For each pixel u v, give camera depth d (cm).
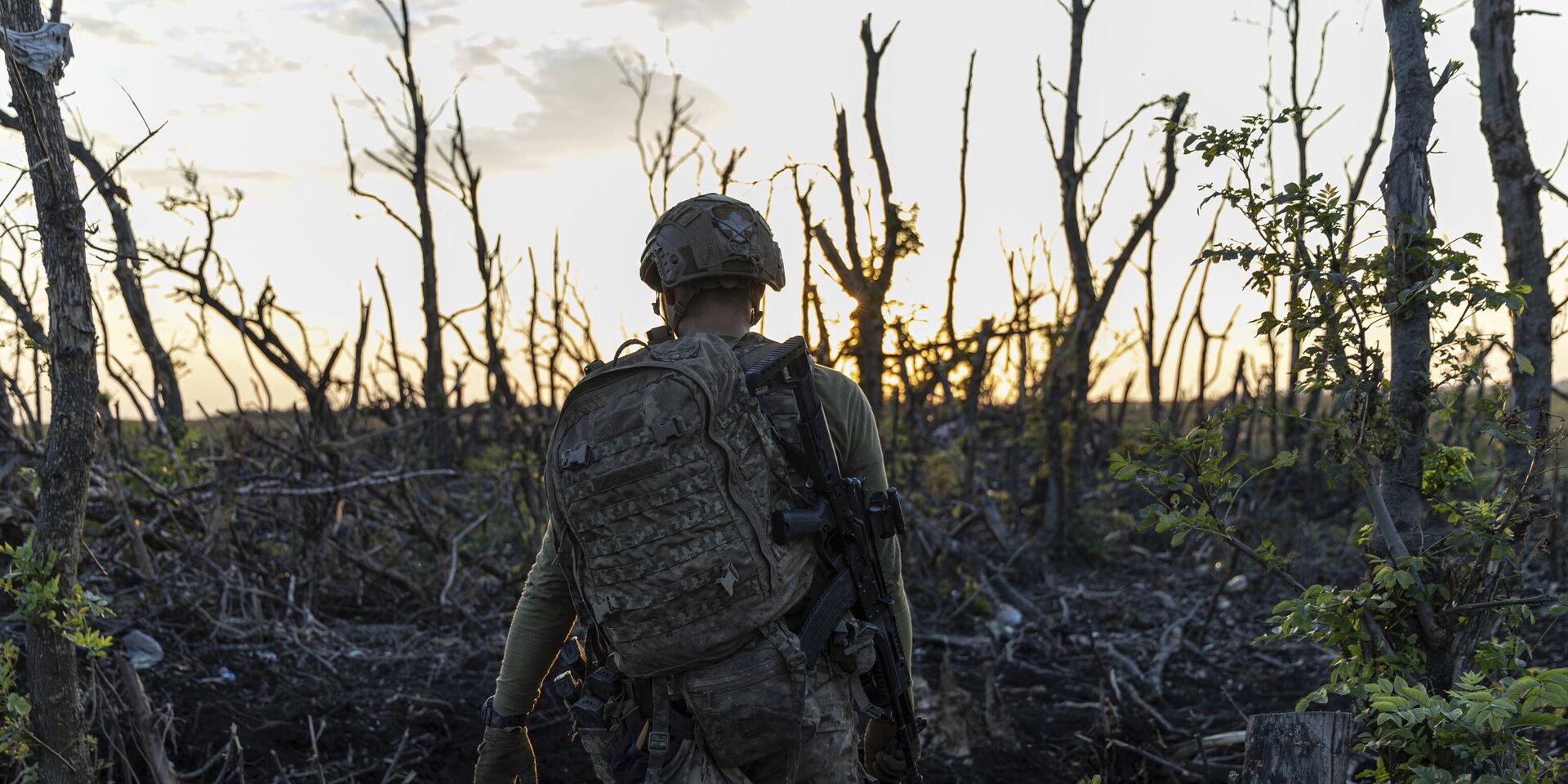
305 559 629
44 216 251
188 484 614
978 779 408
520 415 949
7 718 268
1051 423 955
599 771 186
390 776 386
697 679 169
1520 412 250
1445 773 214
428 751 415
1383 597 248
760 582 168
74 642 268
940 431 1048
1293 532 809
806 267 684
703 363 174
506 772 200
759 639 170
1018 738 446
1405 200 249
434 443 1148
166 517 585
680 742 171
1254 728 232
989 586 747
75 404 259
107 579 496
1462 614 252
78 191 254
